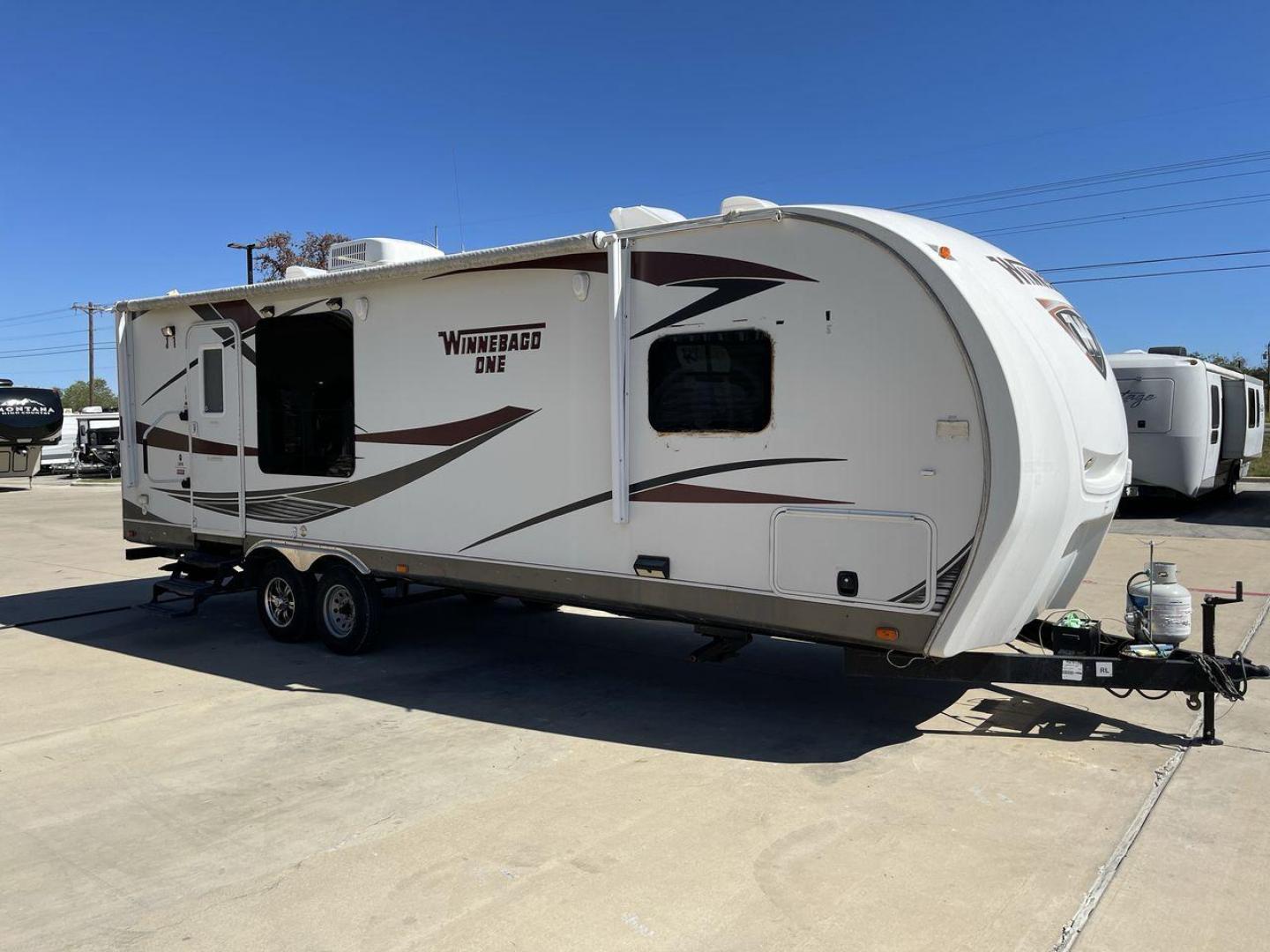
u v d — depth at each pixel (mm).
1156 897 3275
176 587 7727
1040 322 4586
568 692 5891
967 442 4125
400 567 6309
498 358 5680
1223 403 16703
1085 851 3631
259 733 5152
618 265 5070
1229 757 4617
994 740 4922
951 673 4719
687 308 4891
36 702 5793
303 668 6516
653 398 5027
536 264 5477
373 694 5883
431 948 3012
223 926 3168
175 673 6414
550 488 5492
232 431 7316
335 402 6602
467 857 3637
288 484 6965
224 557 7613
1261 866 3498
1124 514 15953
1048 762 4570
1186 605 4809
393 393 6242
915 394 4246
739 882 3410
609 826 3900
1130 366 14867
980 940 3029
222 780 4473
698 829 3855
